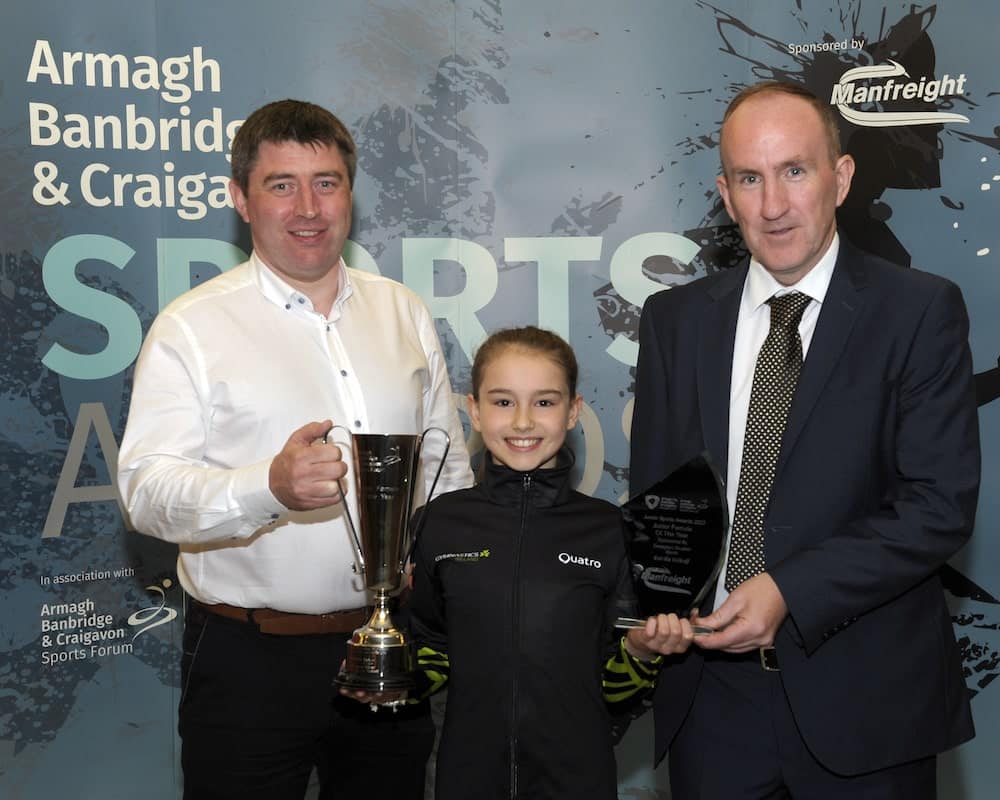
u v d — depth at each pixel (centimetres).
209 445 209
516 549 194
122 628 290
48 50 278
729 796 187
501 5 302
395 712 213
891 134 293
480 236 306
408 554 191
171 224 291
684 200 306
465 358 308
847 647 182
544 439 198
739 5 301
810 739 179
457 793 187
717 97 304
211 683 209
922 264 294
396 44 300
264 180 208
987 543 291
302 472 174
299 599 206
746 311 197
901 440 182
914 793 185
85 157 282
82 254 283
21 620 280
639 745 313
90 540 286
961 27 288
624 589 194
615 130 305
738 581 187
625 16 303
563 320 308
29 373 279
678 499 180
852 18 295
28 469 280
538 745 186
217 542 207
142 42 286
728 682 189
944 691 186
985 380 291
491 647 188
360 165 300
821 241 183
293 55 295
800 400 184
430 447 237
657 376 204
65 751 286
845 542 176
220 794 209
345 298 223
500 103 304
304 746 212
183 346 206
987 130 288
